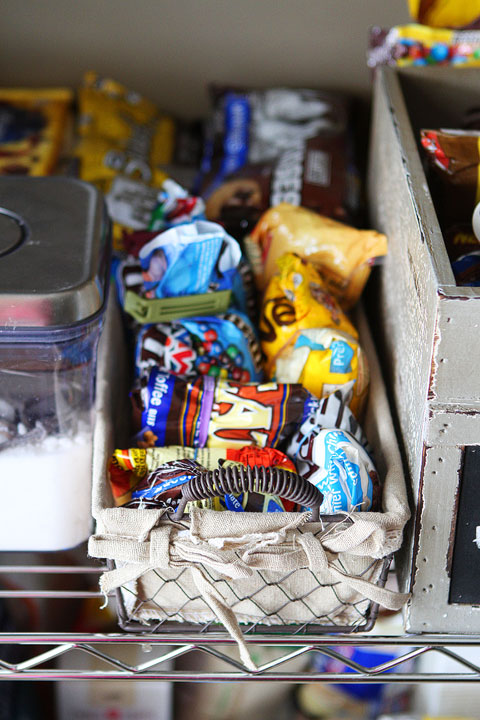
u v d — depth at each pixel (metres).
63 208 1.02
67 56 1.60
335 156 1.43
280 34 1.56
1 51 1.59
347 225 1.30
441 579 0.91
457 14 1.35
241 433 1.01
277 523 0.83
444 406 0.83
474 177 1.07
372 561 0.88
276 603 0.91
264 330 1.17
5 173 1.49
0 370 0.89
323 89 1.61
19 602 1.35
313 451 0.96
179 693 1.37
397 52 1.36
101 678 0.94
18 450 0.94
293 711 1.39
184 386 1.01
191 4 1.53
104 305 0.92
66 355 0.90
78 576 1.33
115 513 0.84
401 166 1.05
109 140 1.56
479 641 0.94
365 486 0.92
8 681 1.32
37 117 1.60
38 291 0.86
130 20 1.55
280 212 1.26
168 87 1.63
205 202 1.41
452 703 1.35
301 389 1.02
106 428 1.00
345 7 1.52
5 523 0.99
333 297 1.19
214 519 0.83
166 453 0.97
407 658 0.95
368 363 1.11
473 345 0.79
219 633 0.95
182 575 0.89
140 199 1.40
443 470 0.85
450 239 1.09
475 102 1.31
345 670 1.36
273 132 1.52
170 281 1.10
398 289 1.08
